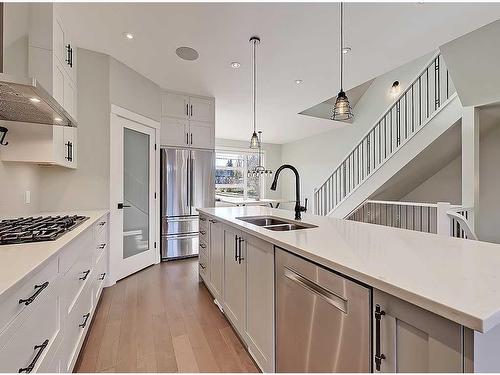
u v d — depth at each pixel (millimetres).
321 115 5828
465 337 630
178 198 4039
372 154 5578
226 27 2445
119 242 3162
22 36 2062
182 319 2254
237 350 1832
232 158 7891
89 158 2932
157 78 3637
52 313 1197
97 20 2344
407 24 2369
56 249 1209
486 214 3984
